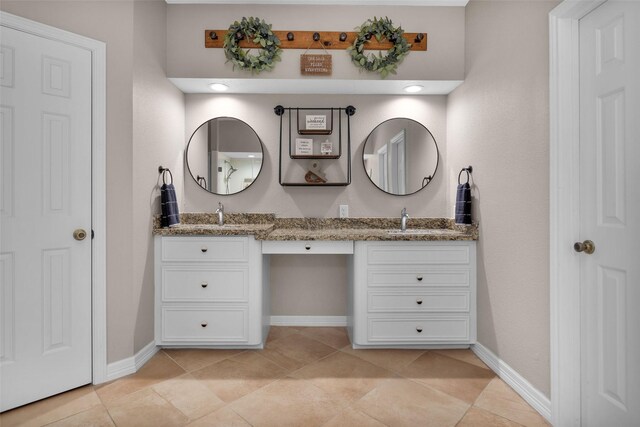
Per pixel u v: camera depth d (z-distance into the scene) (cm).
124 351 197
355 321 227
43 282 172
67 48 176
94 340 187
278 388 184
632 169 125
